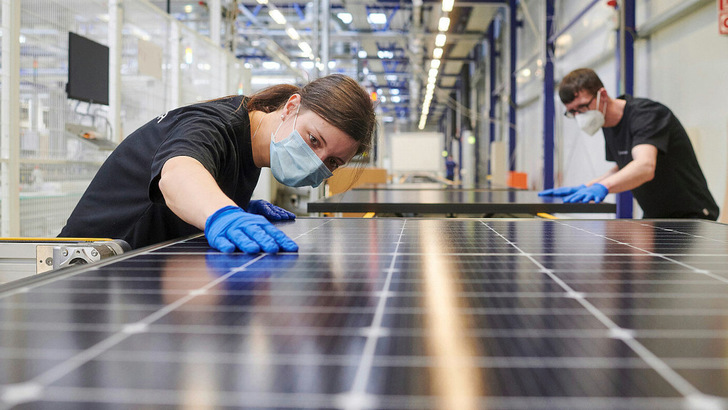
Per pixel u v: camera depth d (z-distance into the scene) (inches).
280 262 33.7
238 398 13.2
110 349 16.9
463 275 29.5
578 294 24.7
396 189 170.4
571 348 17.0
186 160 42.8
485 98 541.0
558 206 98.9
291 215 68.4
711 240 44.8
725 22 145.4
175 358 16.1
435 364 15.6
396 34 395.2
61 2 139.7
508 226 58.1
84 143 147.4
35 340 17.7
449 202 103.0
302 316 20.9
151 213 56.0
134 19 175.6
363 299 23.8
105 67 152.6
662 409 12.6
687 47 193.0
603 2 262.5
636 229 54.3
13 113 120.0
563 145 342.3
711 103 179.5
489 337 18.2
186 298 23.8
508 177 378.3
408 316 20.9
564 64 332.8
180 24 205.6
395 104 896.9
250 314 21.1
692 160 110.6
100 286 26.2
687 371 15.0
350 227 58.0
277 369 15.2
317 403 12.9
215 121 51.4
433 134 498.3
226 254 37.0
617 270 30.8
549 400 13.1
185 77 214.1
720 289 25.7
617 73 232.5
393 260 34.5
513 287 26.2
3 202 119.0
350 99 51.2
